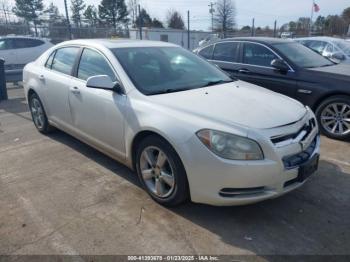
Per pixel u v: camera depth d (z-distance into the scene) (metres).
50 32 18.25
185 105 3.02
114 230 2.84
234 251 2.59
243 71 6.07
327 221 2.97
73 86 4.07
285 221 2.97
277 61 5.53
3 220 2.98
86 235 2.77
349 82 4.89
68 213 3.09
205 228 2.86
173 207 3.14
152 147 3.10
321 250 2.60
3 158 4.37
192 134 2.74
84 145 4.80
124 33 21.48
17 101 8.20
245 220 2.98
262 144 2.63
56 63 4.68
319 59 5.98
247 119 2.80
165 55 4.05
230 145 2.63
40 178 3.79
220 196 2.73
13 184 3.65
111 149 3.69
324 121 5.20
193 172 2.76
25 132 5.47
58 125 4.72
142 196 3.37
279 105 3.22
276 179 2.69
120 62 3.59
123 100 3.36
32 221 2.97
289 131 2.81
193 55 4.42
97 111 3.70
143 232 2.81
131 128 3.25
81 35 19.41
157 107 3.06
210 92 3.43
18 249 2.61
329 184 3.64
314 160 3.00
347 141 5.01
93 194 3.42
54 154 4.48
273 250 2.60
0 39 12.20
